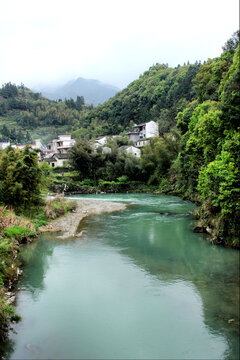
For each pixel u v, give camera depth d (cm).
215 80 4291
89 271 1523
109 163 6088
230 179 1823
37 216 2708
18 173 2547
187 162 3794
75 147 6044
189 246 1908
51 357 877
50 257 1752
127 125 10550
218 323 1035
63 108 18350
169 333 986
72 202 3622
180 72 11612
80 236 2230
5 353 897
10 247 1761
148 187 5759
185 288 1305
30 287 1342
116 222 2709
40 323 1051
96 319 1072
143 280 1398
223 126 2278
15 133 13638
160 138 6016
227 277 1416
